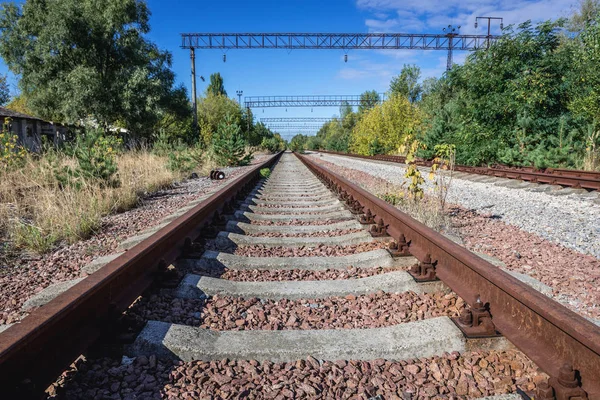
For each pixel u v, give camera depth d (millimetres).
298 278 3908
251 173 11789
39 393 1805
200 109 55500
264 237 5199
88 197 7305
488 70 16641
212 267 4051
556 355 2053
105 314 2484
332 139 82438
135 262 2990
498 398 2029
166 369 2295
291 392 2129
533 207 7863
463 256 3008
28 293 3578
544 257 4691
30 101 30922
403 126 36906
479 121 17156
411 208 6895
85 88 28203
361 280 3615
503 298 2551
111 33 31188
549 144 14727
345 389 2193
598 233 5699
